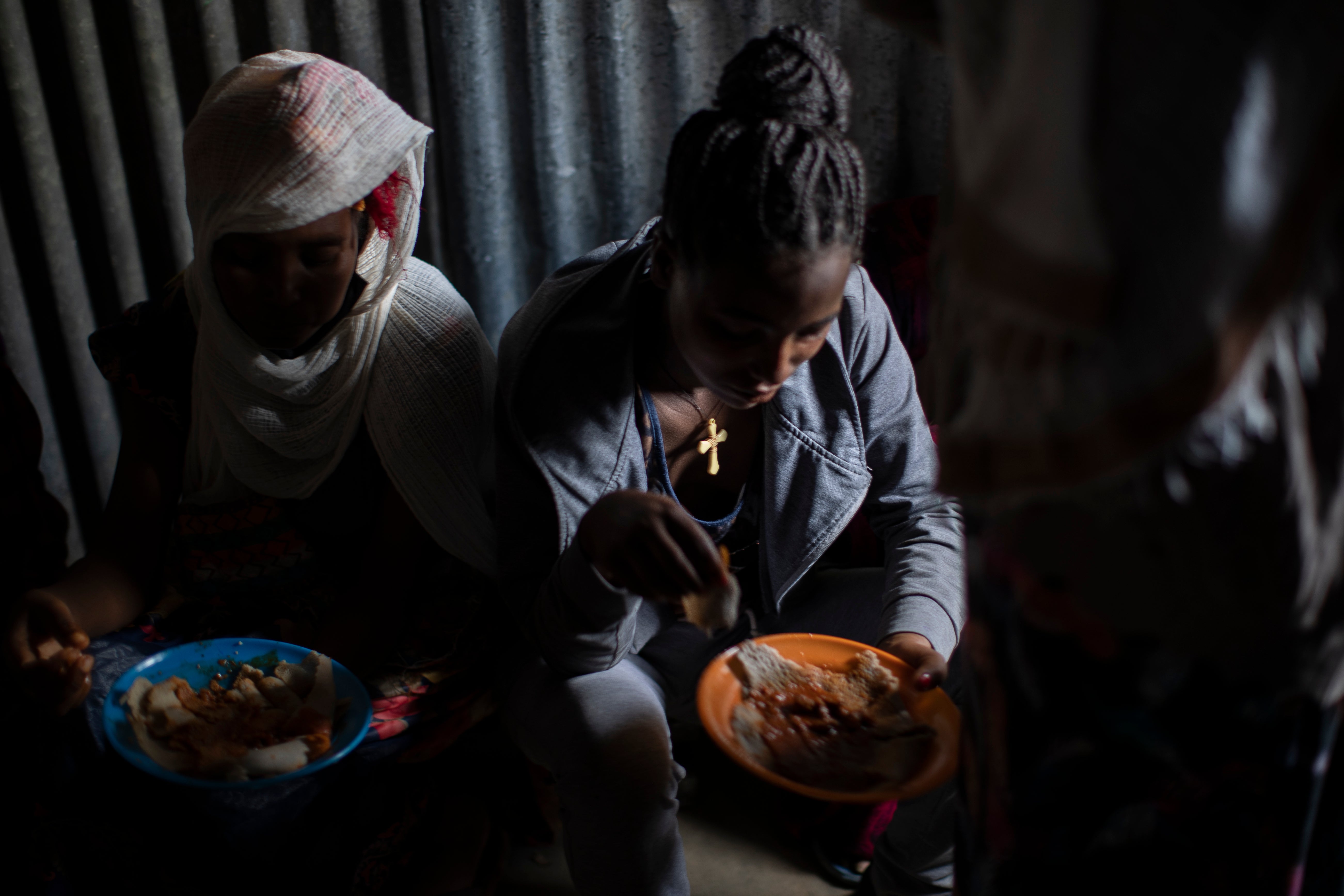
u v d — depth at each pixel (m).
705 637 1.39
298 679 1.20
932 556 1.28
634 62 1.72
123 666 1.26
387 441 1.31
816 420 1.23
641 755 1.13
